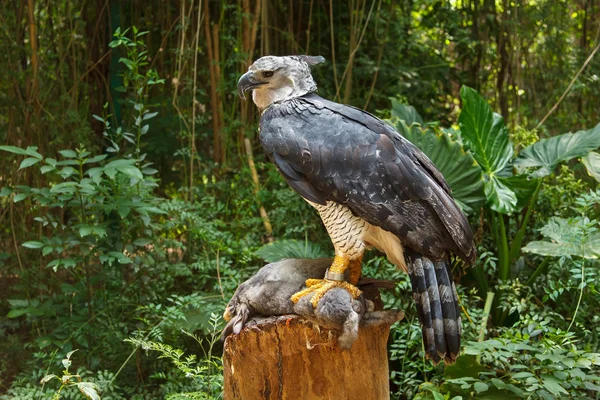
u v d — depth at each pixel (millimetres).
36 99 6047
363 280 3170
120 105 6500
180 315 4402
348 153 2861
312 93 3123
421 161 3012
